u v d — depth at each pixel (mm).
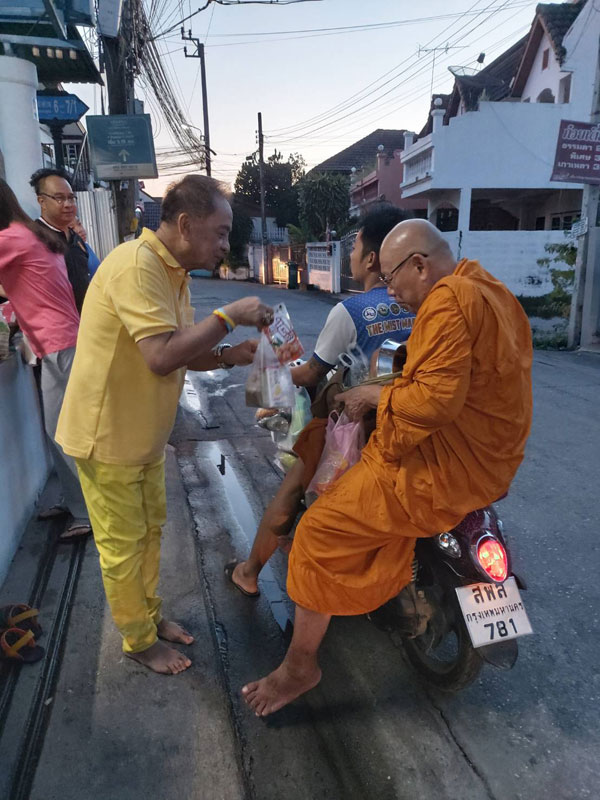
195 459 4777
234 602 2959
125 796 1901
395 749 2146
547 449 5199
